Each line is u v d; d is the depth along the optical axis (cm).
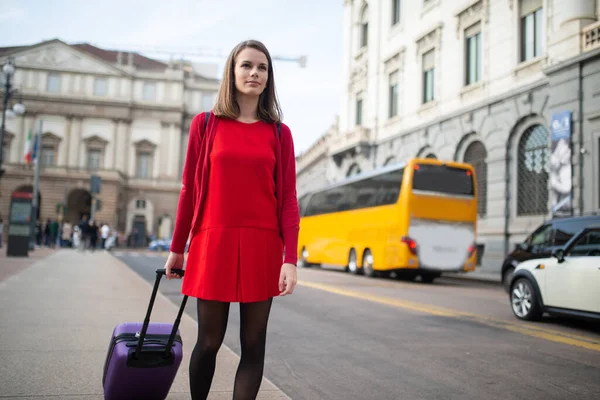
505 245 1920
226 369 431
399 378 457
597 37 1561
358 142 2892
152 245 4541
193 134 247
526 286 813
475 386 436
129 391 280
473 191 1577
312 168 4844
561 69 1664
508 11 1956
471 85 2130
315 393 408
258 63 244
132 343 277
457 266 1536
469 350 575
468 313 864
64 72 5897
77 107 5897
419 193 1534
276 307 885
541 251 1004
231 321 728
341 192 2052
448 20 2309
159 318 661
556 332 709
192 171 250
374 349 572
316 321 748
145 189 6053
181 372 416
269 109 252
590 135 1567
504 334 677
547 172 1780
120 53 6203
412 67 2572
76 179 5509
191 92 6431
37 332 543
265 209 239
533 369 496
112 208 5531
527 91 1844
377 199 1720
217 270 232
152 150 6119
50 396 341
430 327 715
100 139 5919
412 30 2588
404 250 1513
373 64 2950
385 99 2817
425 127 2423
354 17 3225
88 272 1359
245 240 234
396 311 861
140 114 6112
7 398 335
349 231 1925
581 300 717
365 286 1337
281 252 245
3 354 447
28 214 1919
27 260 1734
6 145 5703
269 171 241
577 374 480
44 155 5816
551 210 1677
